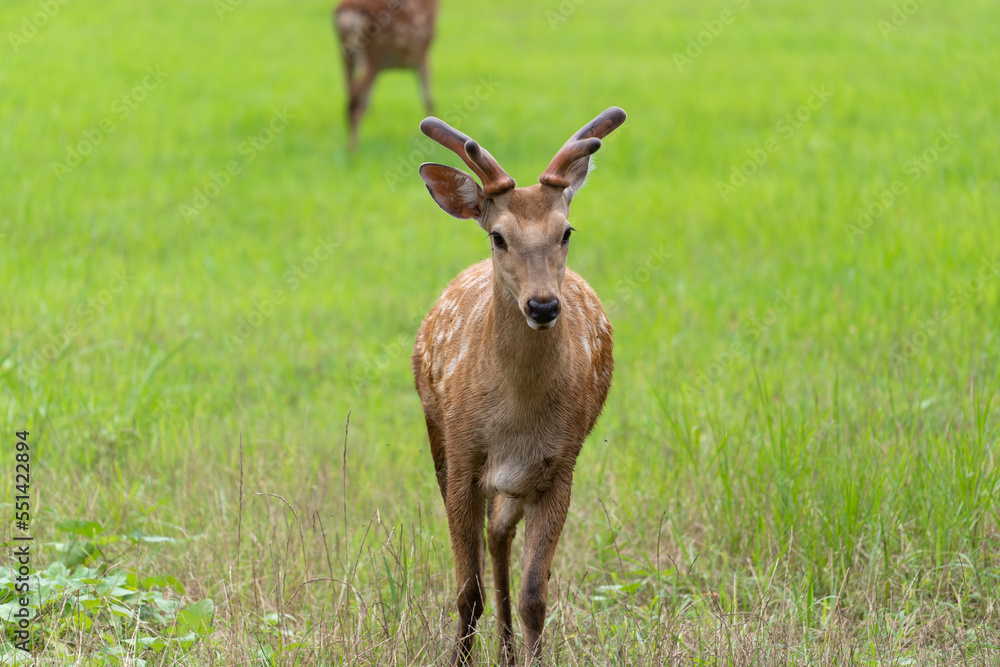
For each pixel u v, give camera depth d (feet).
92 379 45.21
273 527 32.48
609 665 26.71
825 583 31.42
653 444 40.11
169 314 53.93
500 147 82.99
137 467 38.50
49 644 27.43
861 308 50.39
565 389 27.76
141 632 28.86
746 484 36.01
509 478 28.02
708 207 69.62
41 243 61.72
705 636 27.99
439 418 31.99
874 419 37.37
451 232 69.31
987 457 33.88
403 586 29.91
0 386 42.80
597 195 74.28
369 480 38.24
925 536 32.04
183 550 33.01
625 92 100.32
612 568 33.73
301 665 27.09
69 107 86.84
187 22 126.52
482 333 28.43
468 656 28.37
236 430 41.81
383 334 54.24
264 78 104.17
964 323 47.01
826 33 117.39
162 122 87.92
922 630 28.14
